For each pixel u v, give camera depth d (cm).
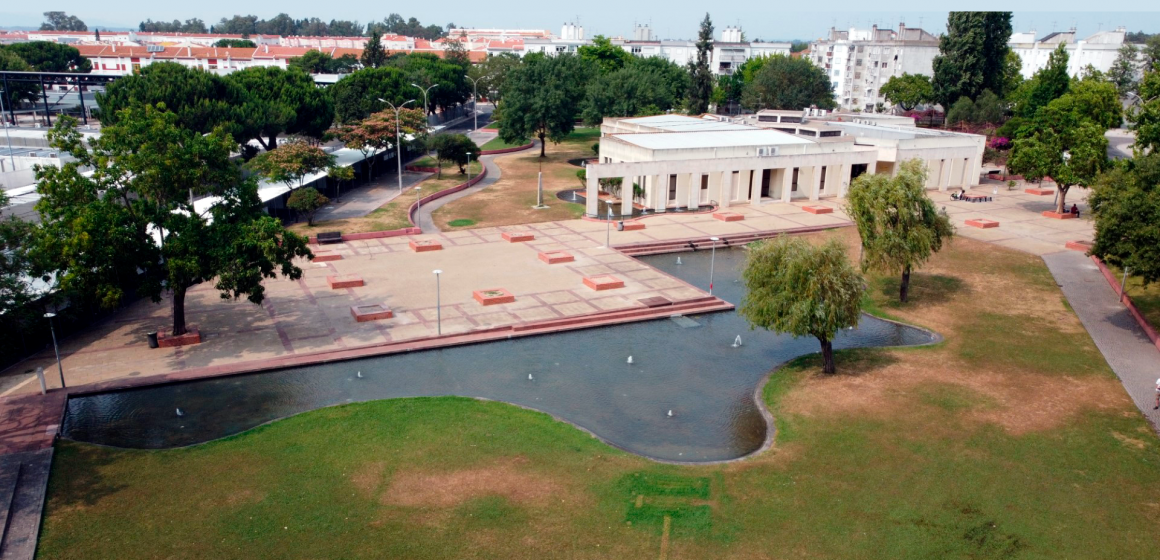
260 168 6894
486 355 4075
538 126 10744
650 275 5488
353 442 3048
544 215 7338
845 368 3844
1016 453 2956
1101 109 8838
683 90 14362
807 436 3122
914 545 2414
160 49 19850
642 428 3300
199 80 7919
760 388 3688
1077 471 2828
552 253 5897
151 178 3741
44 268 3453
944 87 12481
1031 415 3278
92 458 2911
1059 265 5666
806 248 3634
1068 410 3325
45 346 4016
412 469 2847
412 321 4453
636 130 9225
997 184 9169
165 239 3856
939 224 4691
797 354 4144
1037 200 8188
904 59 15850
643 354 4131
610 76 11856
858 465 2884
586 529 2491
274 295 4884
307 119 9119
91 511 2562
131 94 7588
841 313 3575
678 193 7731
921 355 4003
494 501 2638
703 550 2395
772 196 8312
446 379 3759
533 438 3106
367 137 8506
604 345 4250
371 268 5534
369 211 7288
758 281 3744
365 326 4366
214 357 3897
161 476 2784
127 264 3675
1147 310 4603
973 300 4909
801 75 13875
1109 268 5384
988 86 12481
